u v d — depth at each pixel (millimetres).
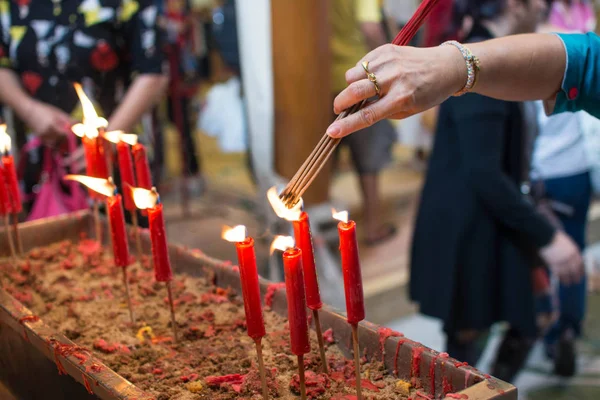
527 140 1636
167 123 3965
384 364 1005
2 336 1201
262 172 2455
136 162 1428
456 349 1797
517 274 1686
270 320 1208
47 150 1960
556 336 2283
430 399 909
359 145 3023
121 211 1202
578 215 2168
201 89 4293
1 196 1548
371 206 3117
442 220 1729
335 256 2697
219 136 4270
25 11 1916
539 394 2217
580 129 2104
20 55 1928
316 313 983
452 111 1595
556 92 1011
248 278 834
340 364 1036
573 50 969
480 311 1710
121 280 1460
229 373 1041
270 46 2307
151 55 1928
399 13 3008
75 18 1896
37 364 1088
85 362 941
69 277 1488
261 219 2520
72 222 1718
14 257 1576
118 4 1904
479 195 1604
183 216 3410
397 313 2717
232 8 3168
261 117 2365
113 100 1996
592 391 2223
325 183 2686
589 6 2205
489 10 1487
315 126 2410
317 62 2355
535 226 1597
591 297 2893
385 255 2990
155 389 1002
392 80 847
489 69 918
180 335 1179
